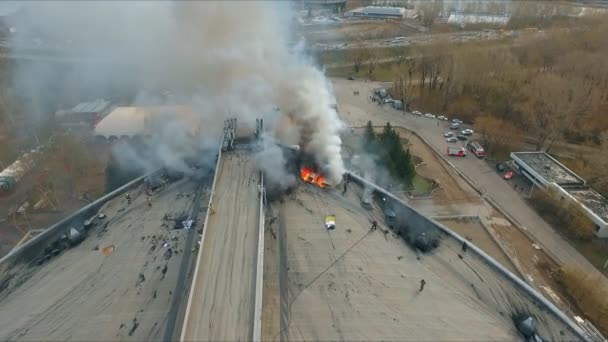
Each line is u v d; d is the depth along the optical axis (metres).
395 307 32.47
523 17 168.50
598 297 45.59
